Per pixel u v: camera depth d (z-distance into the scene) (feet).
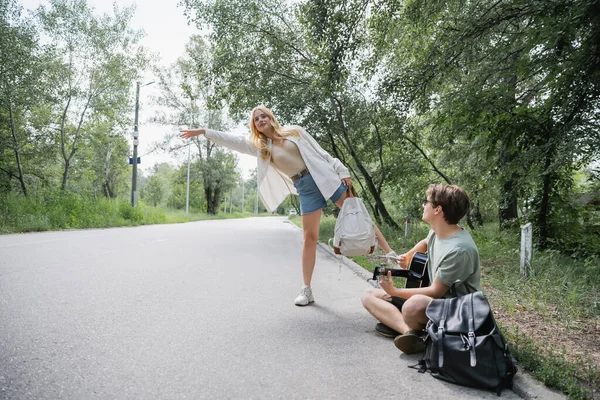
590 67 19.51
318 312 12.70
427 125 41.73
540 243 24.91
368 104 46.42
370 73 32.65
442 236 9.09
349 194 13.25
